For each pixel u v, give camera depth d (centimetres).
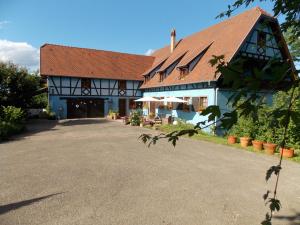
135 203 557
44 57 2895
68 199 573
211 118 146
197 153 1084
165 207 540
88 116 2950
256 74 134
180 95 2166
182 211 523
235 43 1752
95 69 3014
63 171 784
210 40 2197
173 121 2145
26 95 2234
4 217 491
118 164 879
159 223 473
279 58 140
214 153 1088
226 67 140
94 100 2969
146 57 3528
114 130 1809
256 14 1827
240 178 741
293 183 705
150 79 2941
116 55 3366
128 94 3131
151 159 962
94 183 679
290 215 515
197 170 820
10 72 2052
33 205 543
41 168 814
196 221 484
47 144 1236
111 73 3048
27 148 1133
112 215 501
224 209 536
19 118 1883
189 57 2206
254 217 503
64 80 2798
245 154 1071
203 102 1836
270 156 1035
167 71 2517
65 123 2284
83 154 1027
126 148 1166
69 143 1270
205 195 608
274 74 135
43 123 2261
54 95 2767
